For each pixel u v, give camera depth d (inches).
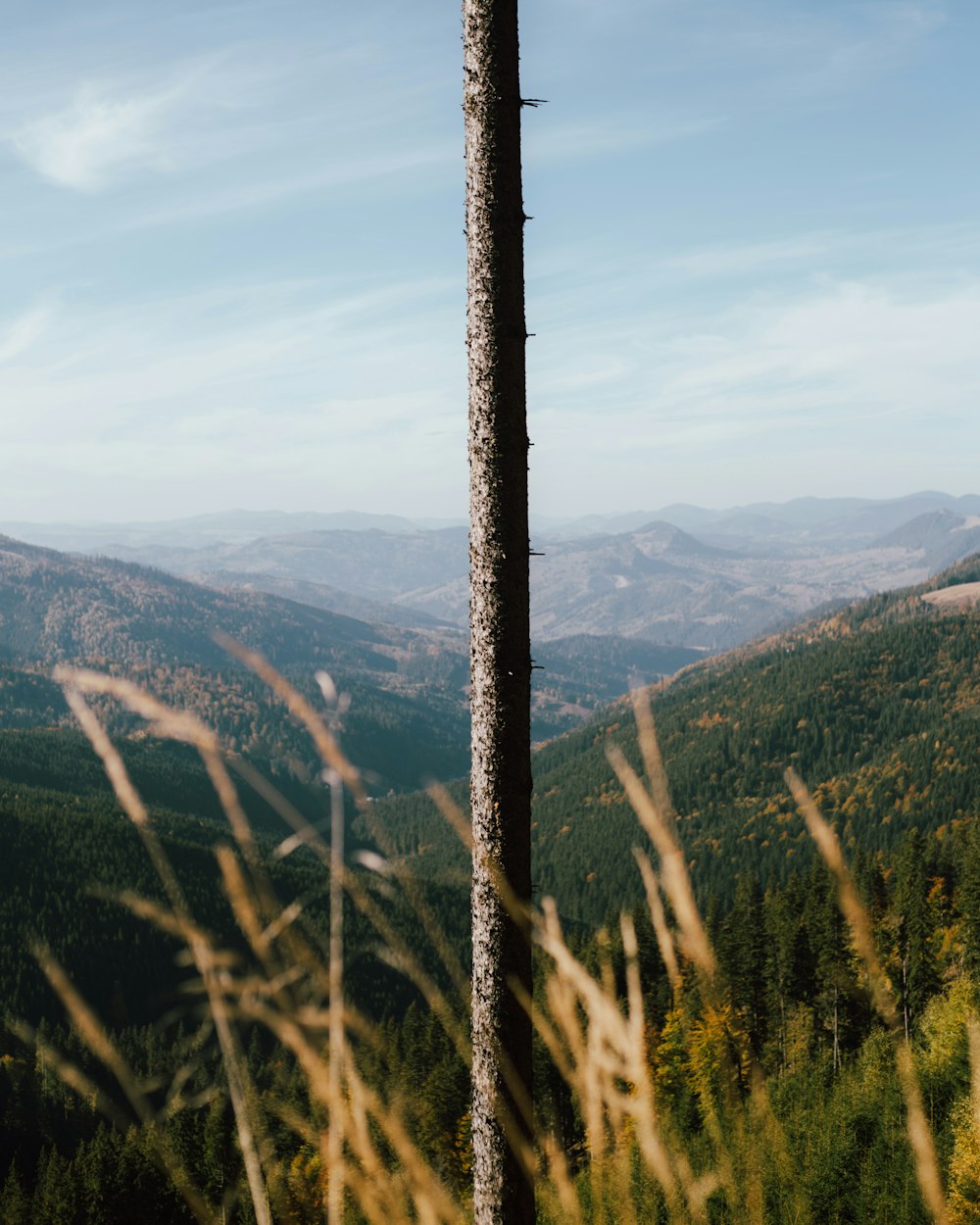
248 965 52.1
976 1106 65.4
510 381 124.9
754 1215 66.9
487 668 118.3
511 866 107.7
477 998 100.1
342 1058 56.2
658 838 54.2
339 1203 58.1
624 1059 61.9
